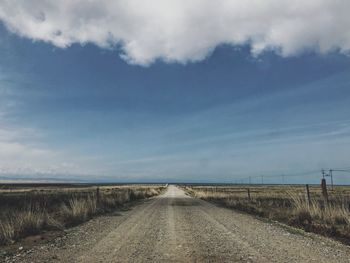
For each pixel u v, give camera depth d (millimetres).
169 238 11000
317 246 9570
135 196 40188
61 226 13602
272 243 10062
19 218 13164
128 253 8703
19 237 11312
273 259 7977
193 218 17219
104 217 17734
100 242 10281
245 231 12570
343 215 13922
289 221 14953
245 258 8102
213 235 11617
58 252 8891
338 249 9141
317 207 15602
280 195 40750
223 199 36312
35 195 36281
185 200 36844
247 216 18359
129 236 11398
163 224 14695
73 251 8992
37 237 11398
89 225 14414
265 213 18938
